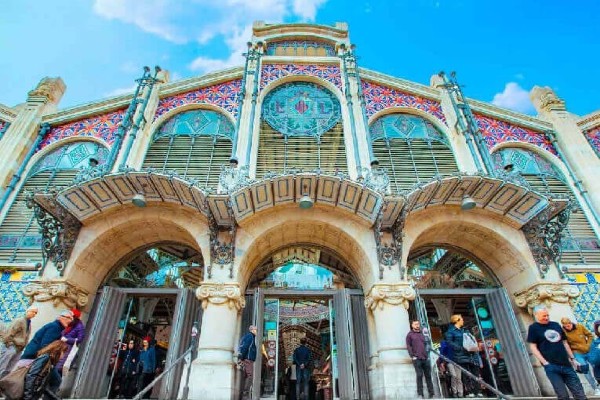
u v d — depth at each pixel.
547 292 9.28
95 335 9.05
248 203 9.20
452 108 13.58
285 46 15.71
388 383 7.89
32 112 12.78
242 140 12.03
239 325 9.27
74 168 11.88
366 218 9.66
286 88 13.99
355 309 9.77
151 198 9.82
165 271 11.50
